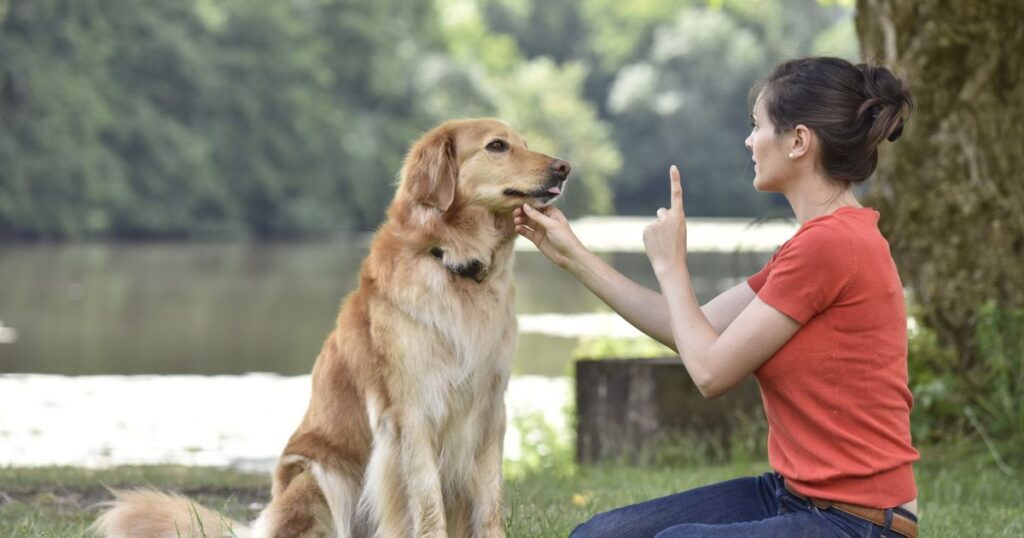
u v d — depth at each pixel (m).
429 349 5.04
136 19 61.31
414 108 74.88
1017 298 8.72
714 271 35.53
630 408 9.44
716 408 9.45
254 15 66.44
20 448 11.04
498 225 5.20
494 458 5.30
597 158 87.38
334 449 5.43
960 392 8.66
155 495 5.56
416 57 76.19
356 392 5.34
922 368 8.68
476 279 5.14
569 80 94.75
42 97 53.44
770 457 3.97
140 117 59.56
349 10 73.56
